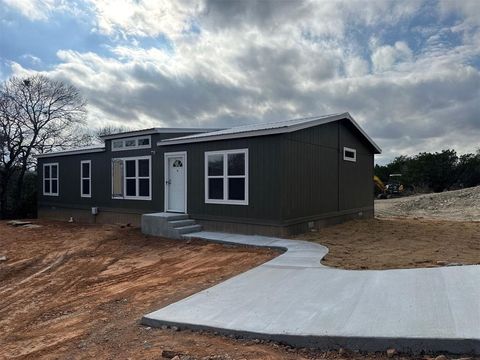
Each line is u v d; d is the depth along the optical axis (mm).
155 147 14297
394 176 43594
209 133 13844
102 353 4016
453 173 38719
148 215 12672
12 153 25234
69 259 10180
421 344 3410
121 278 7879
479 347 3254
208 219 12109
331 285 5484
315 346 3703
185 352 3727
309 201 11789
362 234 11180
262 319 4320
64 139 29094
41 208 20547
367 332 3660
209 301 5164
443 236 10547
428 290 4820
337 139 13695
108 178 16422
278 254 8586
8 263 9906
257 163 10883
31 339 4887
